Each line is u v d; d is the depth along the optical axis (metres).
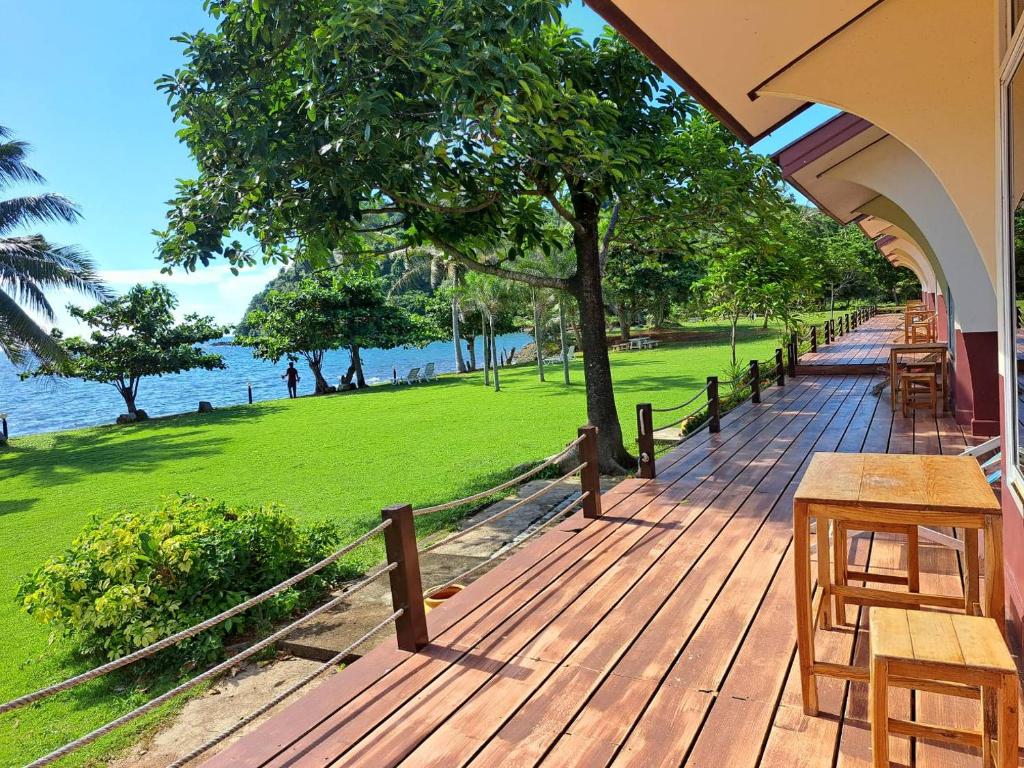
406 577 3.12
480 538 6.52
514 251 8.59
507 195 7.99
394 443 12.69
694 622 3.23
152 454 14.27
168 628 4.58
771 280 13.72
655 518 4.84
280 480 10.34
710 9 2.76
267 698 4.06
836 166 6.92
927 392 9.49
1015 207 2.67
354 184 6.46
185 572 4.79
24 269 17.58
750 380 9.91
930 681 1.89
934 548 3.88
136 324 23.20
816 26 3.06
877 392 9.95
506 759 2.34
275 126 6.79
